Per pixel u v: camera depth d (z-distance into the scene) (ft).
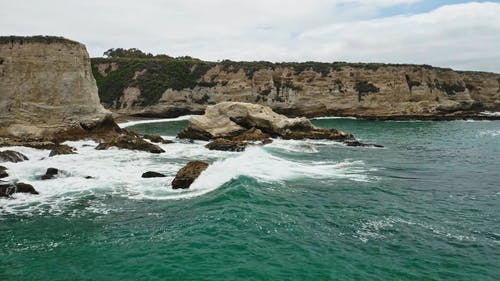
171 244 43.06
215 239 43.96
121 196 63.52
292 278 36.17
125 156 101.35
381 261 40.34
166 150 115.75
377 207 58.34
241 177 69.41
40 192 65.62
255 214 51.93
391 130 187.42
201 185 67.87
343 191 67.26
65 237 46.60
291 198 61.05
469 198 64.23
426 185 73.15
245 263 38.63
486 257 41.93
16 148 102.99
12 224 51.21
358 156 108.78
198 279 35.68
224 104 145.28
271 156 102.37
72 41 125.59
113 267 38.55
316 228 48.67
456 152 117.29
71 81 123.13
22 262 40.24
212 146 118.52
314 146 128.06
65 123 120.88
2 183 69.10
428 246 44.34
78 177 75.56
